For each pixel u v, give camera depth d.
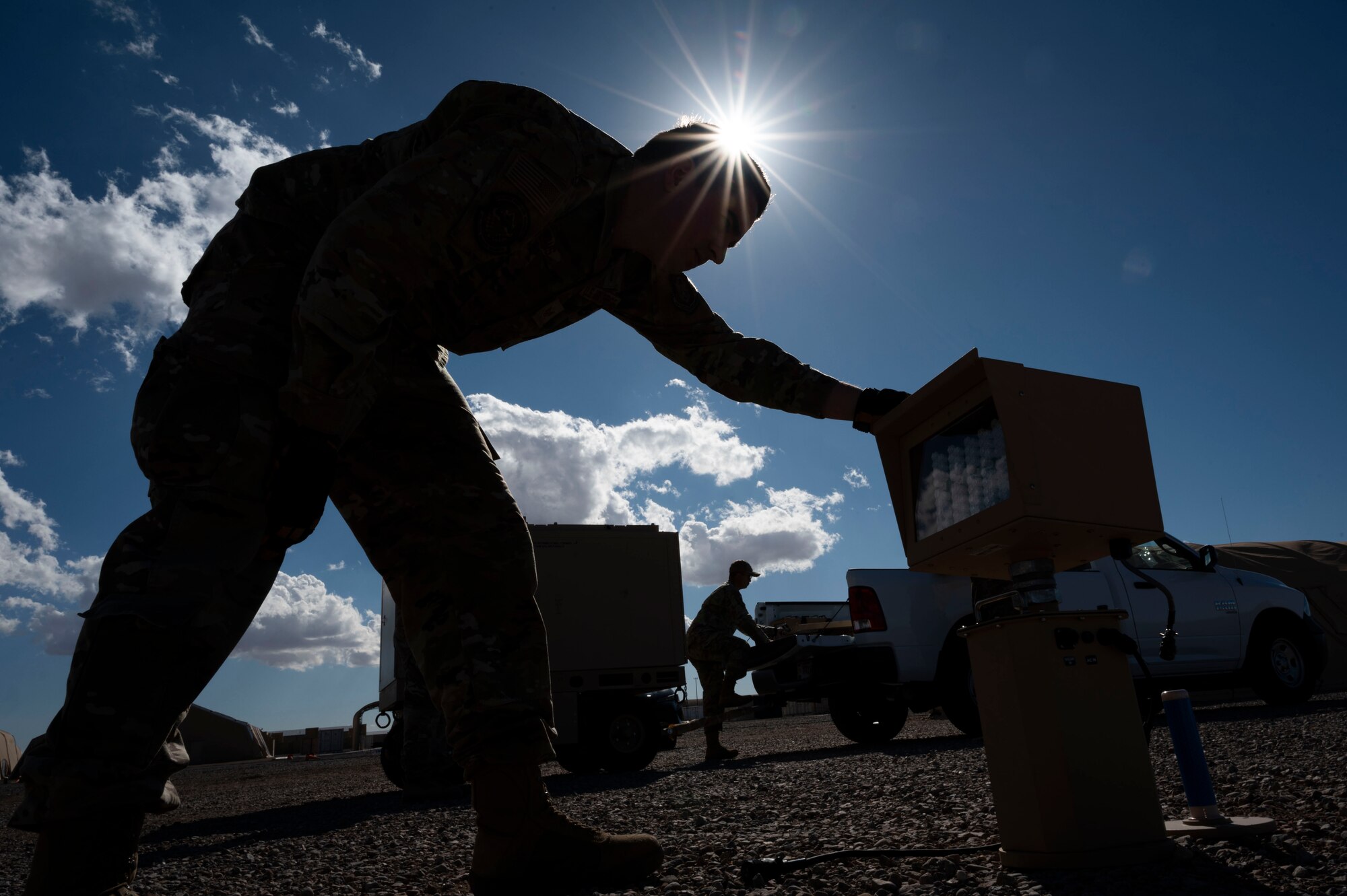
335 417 1.25
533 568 1.77
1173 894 1.42
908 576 7.01
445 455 1.74
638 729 6.96
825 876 1.80
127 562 1.17
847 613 8.72
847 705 7.41
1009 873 1.64
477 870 1.69
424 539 1.71
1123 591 7.40
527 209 1.55
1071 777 1.60
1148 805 1.64
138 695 1.13
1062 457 1.60
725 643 7.06
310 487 1.23
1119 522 1.63
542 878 1.69
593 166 1.70
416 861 2.59
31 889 1.10
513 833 1.66
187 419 1.26
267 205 1.50
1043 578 1.71
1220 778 2.91
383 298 1.32
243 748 29.02
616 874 1.76
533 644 1.72
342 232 1.33
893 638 6.77
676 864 2.04
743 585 7.28
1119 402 1.72
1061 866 1.59
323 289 1.27
